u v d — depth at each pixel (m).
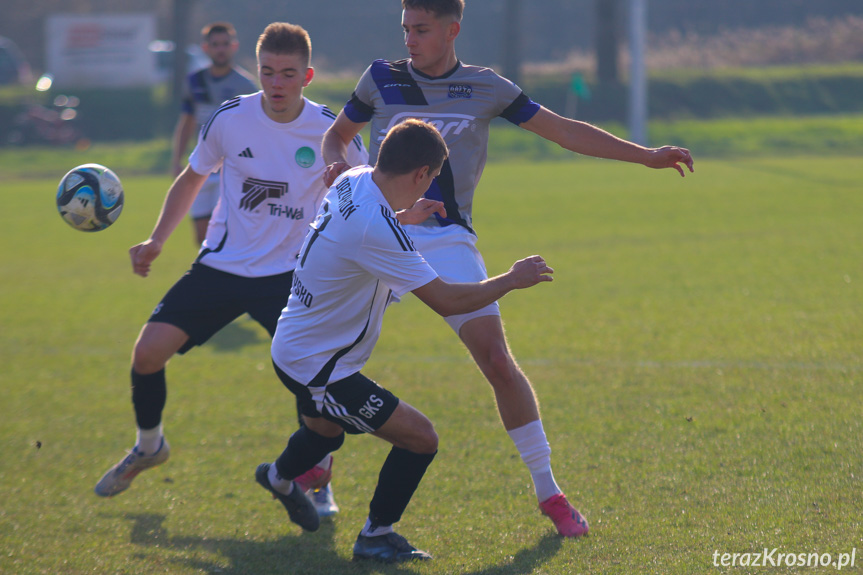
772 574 10.88
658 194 56.66
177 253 42.09
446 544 12.64
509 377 13.10
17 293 33.41
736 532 12.16
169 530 13.62
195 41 164.00
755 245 37.56
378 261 11.13
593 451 15.84
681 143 96.00
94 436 18.28
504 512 13.66
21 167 87.12
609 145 13.66
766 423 16.66
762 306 26.84
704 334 23.94
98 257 41.22
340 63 164.75
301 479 13.95
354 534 13.37
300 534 13.42
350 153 15.07
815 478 13.87
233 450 17.14
